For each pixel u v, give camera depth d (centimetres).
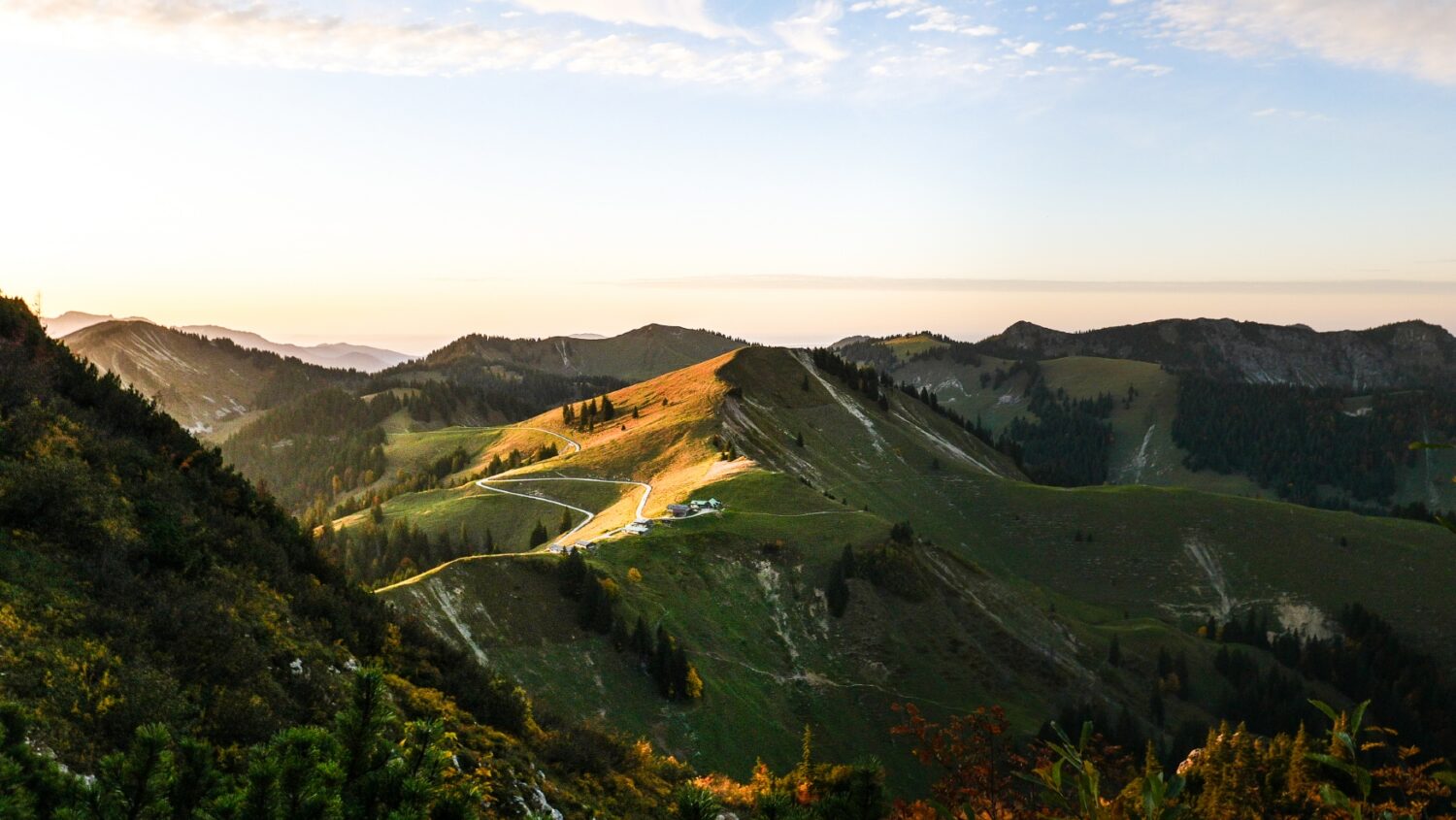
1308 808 3303
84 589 2922
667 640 11256
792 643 13662
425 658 4294
